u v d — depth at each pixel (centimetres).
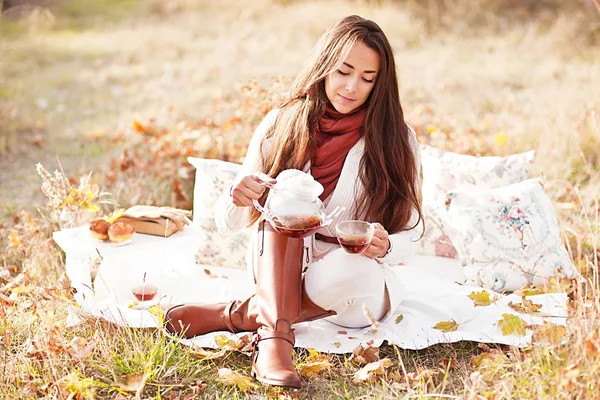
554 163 496
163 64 853
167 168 498
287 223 269
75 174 516
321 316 297
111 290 341
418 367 286
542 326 292
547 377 258
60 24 1085
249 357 295
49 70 836
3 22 1055
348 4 1045
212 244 385
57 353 283
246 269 386
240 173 320
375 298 297
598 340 248
